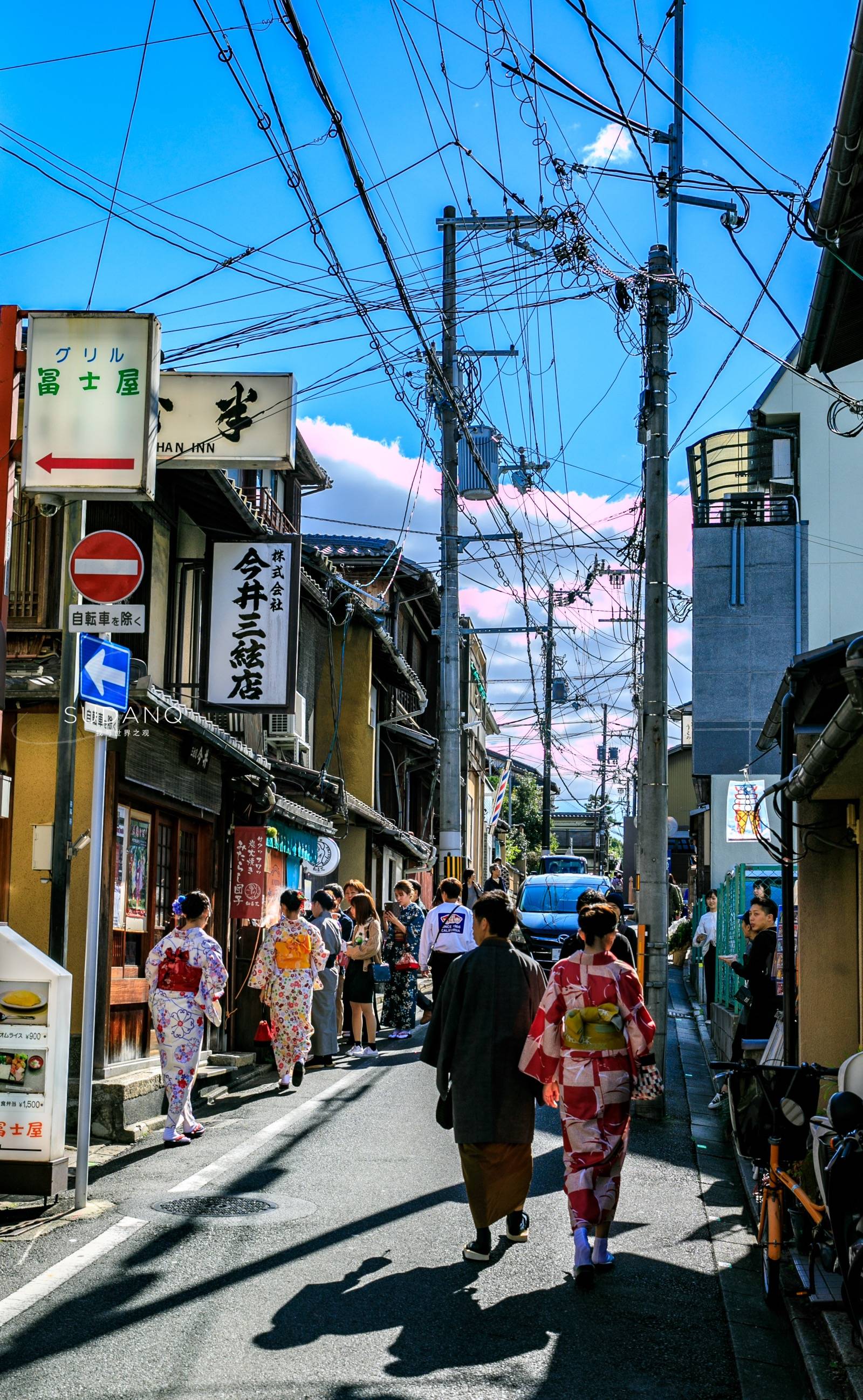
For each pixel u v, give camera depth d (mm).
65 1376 4637
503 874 32906
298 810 16422
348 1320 5379
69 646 8648
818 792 8617
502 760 63125
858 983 8891
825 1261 6285
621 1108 6363
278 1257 6273
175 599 13047
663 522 12359
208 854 13547
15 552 10539
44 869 10102
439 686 19500
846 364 8773
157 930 11797
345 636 24719
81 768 10234
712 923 20016
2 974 7410
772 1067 6066
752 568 29500
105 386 9273
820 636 30031
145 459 9172
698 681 29328
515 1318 5531
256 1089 12141
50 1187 7250
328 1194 7629
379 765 27188
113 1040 10336
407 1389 4617
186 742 12109
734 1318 5695
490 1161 6422
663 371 12391
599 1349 5199
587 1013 6395
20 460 9906
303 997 12133
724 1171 9039
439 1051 6715
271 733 19547
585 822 86750
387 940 16734
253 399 11117
